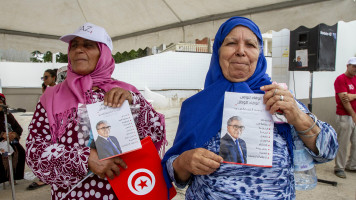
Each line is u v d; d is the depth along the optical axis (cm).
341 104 430
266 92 117
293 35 473
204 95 138
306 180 129
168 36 410
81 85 158
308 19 262
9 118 374
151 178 153
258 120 118
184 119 143
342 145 428
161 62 1425
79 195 148
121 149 142
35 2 336
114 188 146
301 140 127
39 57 2255
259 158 116
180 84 1470
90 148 143
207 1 308
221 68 139
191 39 381
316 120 121
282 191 121
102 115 144
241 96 121
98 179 151
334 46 459
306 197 359
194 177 141
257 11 301
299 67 465
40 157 137
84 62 160
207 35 361
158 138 177
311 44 445
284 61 580
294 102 113
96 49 164
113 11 380
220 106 130
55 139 145
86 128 148
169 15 371
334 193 371
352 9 232
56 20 386
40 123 149
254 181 121
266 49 1642
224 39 136
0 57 1850
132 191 150
